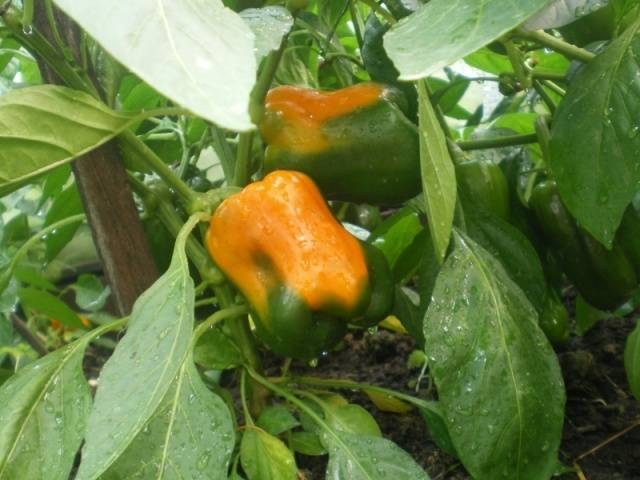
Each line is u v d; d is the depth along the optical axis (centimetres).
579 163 34
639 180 33
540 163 59
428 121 29
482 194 42
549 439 33
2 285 41
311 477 43
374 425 36
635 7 42
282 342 35
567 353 52
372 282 37
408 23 24
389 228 50
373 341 60
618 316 58
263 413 36
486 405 32
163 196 41
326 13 46
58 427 31
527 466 32
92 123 32
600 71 34
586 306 54
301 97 39
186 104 14
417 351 55
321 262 34
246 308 37
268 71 37
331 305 34
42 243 71
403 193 39
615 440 44
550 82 53
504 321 34
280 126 38
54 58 34
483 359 33
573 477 41
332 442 33
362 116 38
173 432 30
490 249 40
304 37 52
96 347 75
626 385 51
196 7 16
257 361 40
